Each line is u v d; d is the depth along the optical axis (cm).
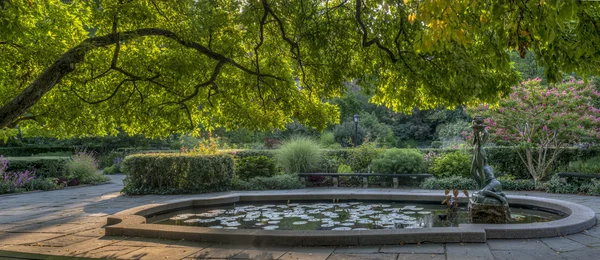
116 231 569
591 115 1090
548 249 450
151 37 695
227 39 669
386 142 2348
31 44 627
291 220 677
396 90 628
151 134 737
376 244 488
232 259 442
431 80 520
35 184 1259
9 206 907
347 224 632
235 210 793
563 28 377
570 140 1118
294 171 1252
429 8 324
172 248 493
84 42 473
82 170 1483
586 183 973
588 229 542
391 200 845
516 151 1195
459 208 752
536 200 722
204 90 706
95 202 947
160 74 611
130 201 955
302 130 2252
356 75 613
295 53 647
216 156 1127
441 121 2583
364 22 589
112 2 552
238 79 725
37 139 2545
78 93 662
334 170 1295
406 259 424
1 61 602
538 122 1082
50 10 648
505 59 407
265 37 711
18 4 479
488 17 401
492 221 598
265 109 755
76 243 527
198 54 658
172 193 1080
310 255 451
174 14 633
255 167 1253
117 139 2358
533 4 324
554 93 1087
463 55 479
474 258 421
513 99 1096
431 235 487
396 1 517
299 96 732
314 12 597
